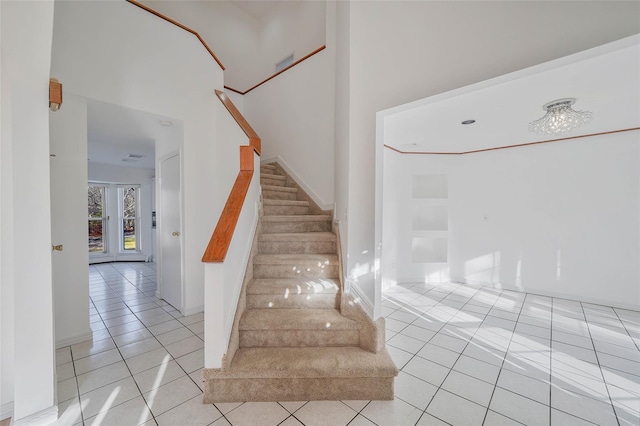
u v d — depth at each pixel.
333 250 2.94
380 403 1.78
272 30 5.58
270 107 4.57
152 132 3.51
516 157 4.11
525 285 4.11
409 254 4.62
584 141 3.62
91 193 6.60
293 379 1.78
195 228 3.20
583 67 1.75
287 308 2.34
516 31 1.45
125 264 6.49
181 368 2.12
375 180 2.07
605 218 3.53
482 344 2.58
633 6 1.17
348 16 2.38
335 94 3.32
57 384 1.92
